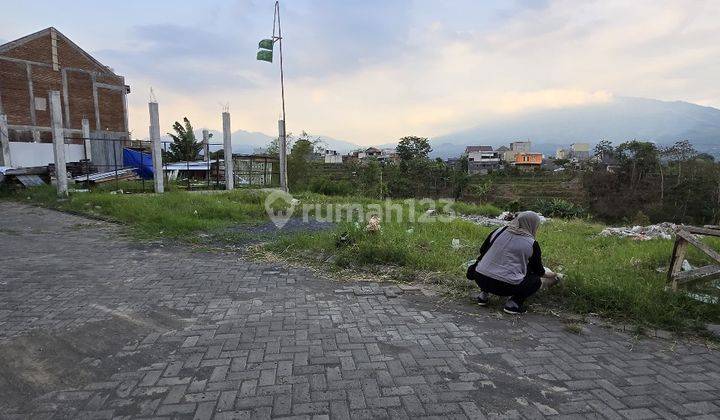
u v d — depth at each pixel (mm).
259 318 4164
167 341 3629
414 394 2879
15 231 8555
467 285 5086
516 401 2822
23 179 15617
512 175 79188
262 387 2936
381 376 3105
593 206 54750
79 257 6488
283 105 17625
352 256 6168
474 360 3381
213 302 4586
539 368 3275
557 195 61031
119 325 3934
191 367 3197
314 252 6652
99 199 11719
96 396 2812
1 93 27391
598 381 3102
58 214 10750
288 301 4656
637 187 53500
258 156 21703
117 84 32750
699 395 2947
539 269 4430
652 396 2922
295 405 2729
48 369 3152
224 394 2842
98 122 31828
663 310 4230
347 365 3260
